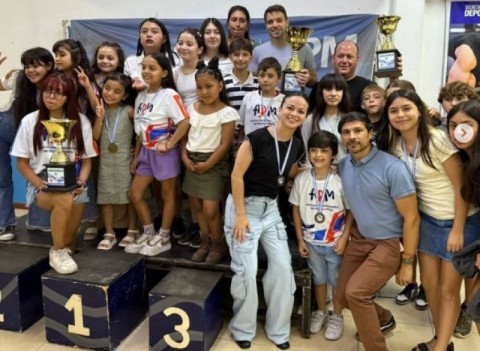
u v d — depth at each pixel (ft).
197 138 7.94
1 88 9.44
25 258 8.18
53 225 7.59
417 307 8.75
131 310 7.77
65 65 8.76
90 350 7.26
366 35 12.53
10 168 9.55
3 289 7.65
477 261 5.76
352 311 6.68
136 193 8.50
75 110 8.01
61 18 14.56
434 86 12.58
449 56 12.35
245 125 8.40
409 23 12.12
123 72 9.43
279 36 9.68
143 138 8.27
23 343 7.43
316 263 7.65
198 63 9.14
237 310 7.38
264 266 7.86
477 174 5.75
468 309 5.68
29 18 14.78
